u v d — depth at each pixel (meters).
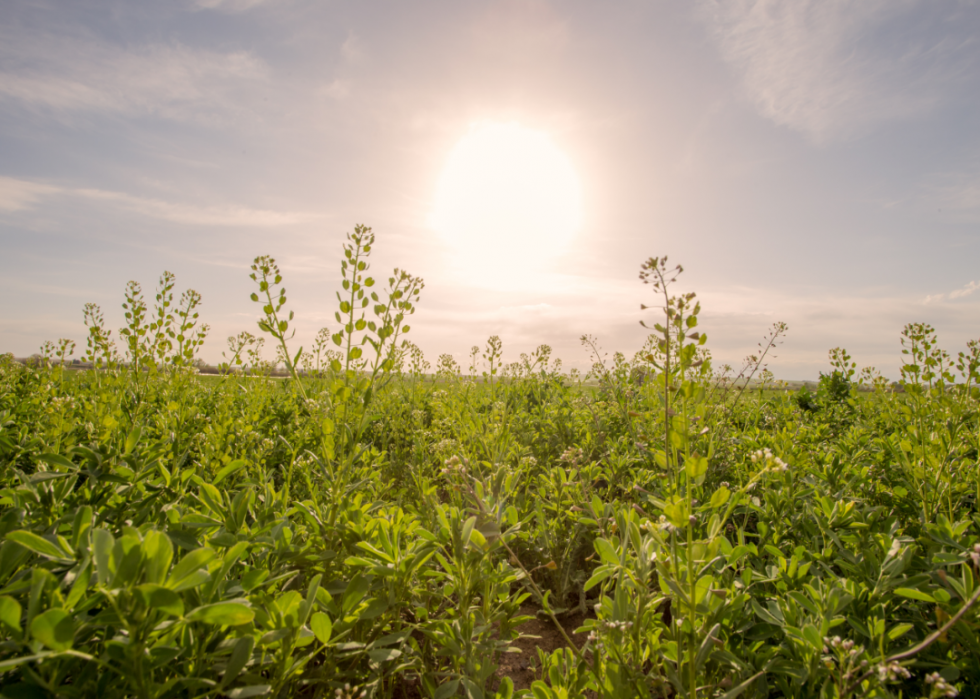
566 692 1.56
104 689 1.12
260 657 1.38
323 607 1.65
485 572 1.98
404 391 7.23
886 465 3.11
